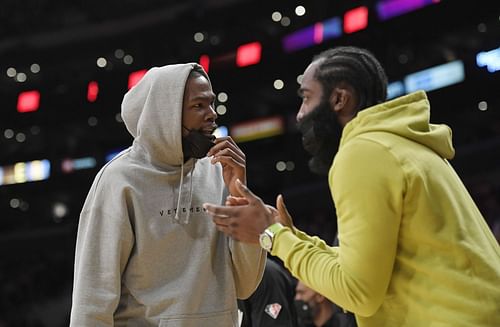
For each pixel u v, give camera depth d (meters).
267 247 2.33
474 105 13.93
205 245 2.41
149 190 2.40
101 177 2.44
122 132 21.58
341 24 14.62
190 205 2.42
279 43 15.59
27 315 18.70
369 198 2.13
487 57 13.70
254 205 2.33
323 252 2.27
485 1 12.79
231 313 2.41
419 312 2.13
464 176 14.29
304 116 2.52
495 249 2.27
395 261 2.19
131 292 2.36
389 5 13.95
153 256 2.36
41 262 20.06
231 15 16.95
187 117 2.41
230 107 18.97
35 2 18.20
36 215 23.19
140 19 18.72
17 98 18.25
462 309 2.07
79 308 2.28
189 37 18.92
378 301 2.14
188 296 2.32
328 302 4.15
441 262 2.13
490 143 14.14
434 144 2.31
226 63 16.11
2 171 21.31
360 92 2.46
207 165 2.59
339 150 2.29
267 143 18.16
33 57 18.69
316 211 16.56
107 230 2.36
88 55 18.77
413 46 15.29
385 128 2.25
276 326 3.39
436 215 2.14
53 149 21.39
